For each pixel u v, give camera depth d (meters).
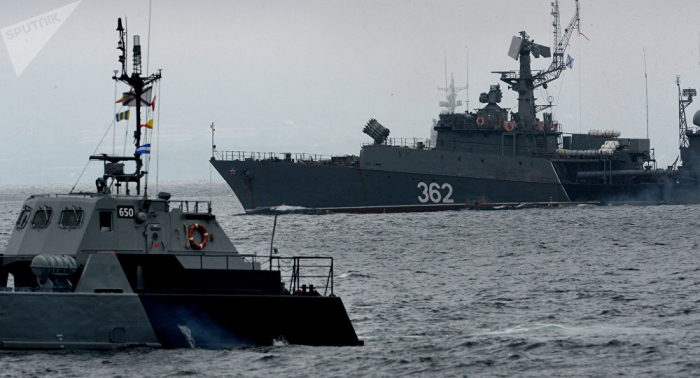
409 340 41.12
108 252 34.31
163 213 36.16
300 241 100.62
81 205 35.03
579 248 89.75
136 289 34.38
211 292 35.22
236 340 35.47
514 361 36.53
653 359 36.62
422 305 53.00
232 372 32.69
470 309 51.38
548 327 44.72
